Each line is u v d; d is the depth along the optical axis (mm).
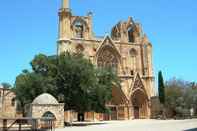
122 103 99750
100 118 95312
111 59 104000
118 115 98562
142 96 104625
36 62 65938
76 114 90875
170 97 106625
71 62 64250
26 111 62062
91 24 103812
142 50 110375
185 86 111438
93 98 64938
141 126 52156
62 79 63156
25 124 52531
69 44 97875
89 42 102250
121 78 103312
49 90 61969
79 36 102875
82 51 100750
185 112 105062
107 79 70250
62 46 97000
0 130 42969
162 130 40375
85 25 103188
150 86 106500
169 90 107875
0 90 99125
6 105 97750
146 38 111000
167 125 53469
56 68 64000
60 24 99000
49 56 66875
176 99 106812
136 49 109938
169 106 105750
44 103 53156
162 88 103562
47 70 65375
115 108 99000
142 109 103938
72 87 63094
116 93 99188
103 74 69875
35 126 46344
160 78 104688
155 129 42875
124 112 99250
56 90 62688
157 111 102125
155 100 103375
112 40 104688
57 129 48188
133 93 103188
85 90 62375
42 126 51062
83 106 64188
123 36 109062
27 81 63125
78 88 63031
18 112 94062
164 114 100938
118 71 104250
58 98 62844
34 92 61625
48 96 54500
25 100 62469
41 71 65812
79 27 103438
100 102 65625
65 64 64000
